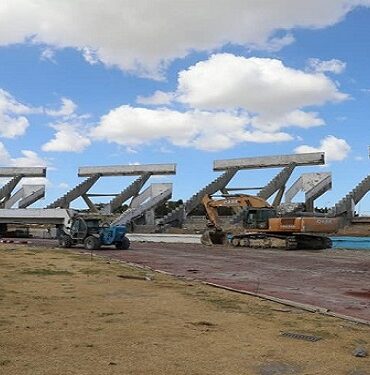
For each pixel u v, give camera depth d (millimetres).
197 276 21844
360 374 7656
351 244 51438
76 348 8711
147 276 20734
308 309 13461
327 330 10719
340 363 8188
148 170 96562
